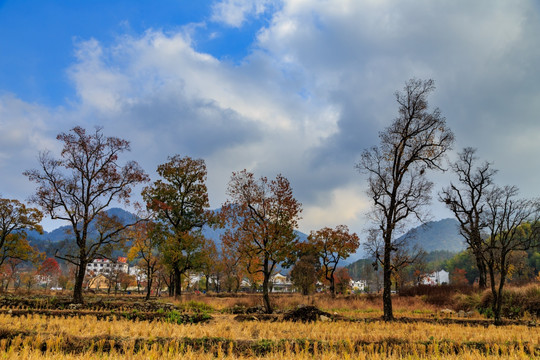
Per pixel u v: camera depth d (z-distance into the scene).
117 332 14.30
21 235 50.84
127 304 25.72
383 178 25.73
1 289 50.53
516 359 12.06
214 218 41.53
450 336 15.71
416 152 25.47
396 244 25.02
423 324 19.95
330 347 13.30
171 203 41.25
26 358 10.30
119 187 29.08
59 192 27.16
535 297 27.05
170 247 39.97
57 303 24.69
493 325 20.23
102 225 32.00
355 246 58.62
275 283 136.12
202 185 42.84
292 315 22.58
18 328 13.80
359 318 24.27
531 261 76.88
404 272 65.44
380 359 11.96
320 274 64.69
